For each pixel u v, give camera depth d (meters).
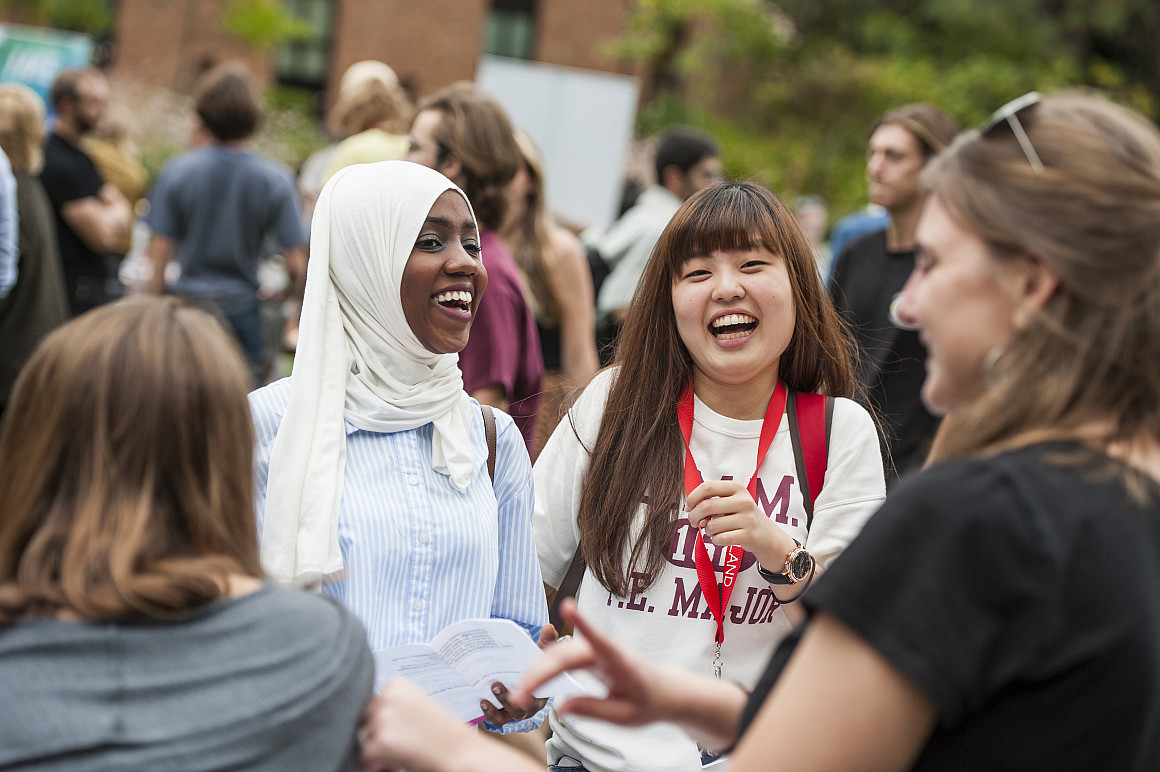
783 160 18.73
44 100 10.05
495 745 1.42
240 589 1.36
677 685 1.48
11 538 1.34
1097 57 22.22
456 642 1.85
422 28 18.42
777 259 2.46
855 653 1.25
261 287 7.18
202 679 1.27
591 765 2.34
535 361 3.55
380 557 2.16
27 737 1.20
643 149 15.68
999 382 1.33
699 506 2.21
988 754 1.25
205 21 17.30
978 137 1.38
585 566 2.52
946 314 1.35
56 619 1.27
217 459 1.38
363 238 2.26
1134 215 1.26
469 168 3.52
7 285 5.15
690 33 19.59
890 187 4.29
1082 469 1.26
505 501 2.45
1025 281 1.31
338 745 1.33
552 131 8.38
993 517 1.23
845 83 18.75
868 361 3.79
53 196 6.16
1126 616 1.22
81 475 1.33
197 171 6.16
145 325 1.39
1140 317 1.27
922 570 1.24
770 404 2.51
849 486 2.44
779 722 1.28
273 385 2.29
